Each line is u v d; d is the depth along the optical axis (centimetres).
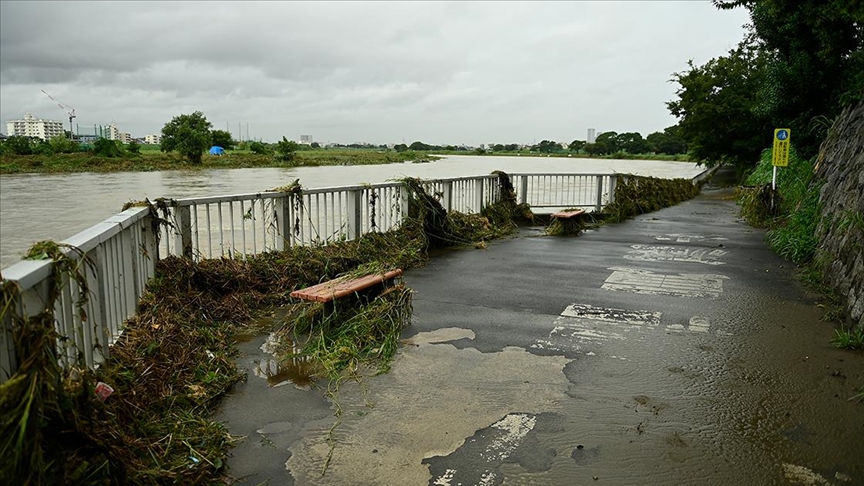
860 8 893
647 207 1529
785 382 410
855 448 321
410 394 394
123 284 420
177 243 566
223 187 3002
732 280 730
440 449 322
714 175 3650
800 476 293
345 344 468
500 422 353
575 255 906
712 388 401
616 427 346
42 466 220
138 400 336
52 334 232
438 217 966
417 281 724
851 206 719
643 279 738
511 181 1306
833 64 1305
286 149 7375
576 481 290
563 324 550
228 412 367
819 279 695
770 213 1266
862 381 410
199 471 288
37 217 1755
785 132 1264
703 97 2758
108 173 4866
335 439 333
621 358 460
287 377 423
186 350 423
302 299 532
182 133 6234
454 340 504
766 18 1398
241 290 591
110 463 252
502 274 766
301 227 712
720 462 307
